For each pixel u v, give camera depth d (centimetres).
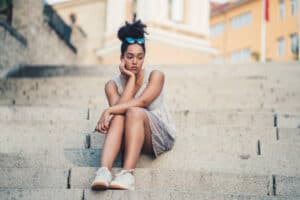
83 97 637
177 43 1656
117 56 1747
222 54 3662
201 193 332
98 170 344
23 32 999
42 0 1091
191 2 1733
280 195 352
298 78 720
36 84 701
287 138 431
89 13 2294
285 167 395
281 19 3203
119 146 362
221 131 429
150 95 385
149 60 1597
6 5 1005
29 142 445
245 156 399
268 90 646
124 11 1766
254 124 487
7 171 370
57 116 501
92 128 457
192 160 400
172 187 362
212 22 3797
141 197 333
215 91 655
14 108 506
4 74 877
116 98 395
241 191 359
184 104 600
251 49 3428
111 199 334
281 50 3203
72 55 1341
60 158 402
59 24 1216
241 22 3528
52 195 338
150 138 379
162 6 1653
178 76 789
